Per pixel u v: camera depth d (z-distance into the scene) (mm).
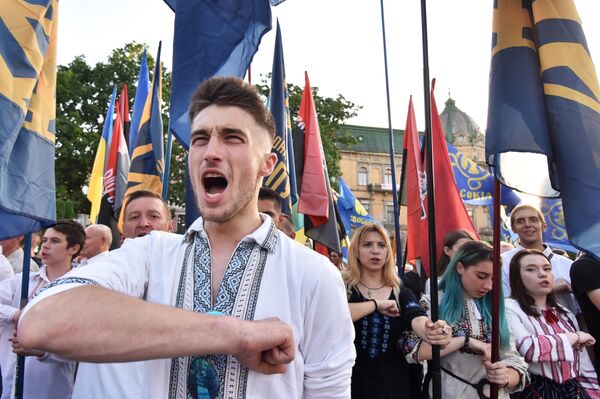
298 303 1251
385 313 2945
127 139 6473
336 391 1236
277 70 4508
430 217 2385
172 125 2969
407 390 2875
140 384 1137
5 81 2100
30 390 2865
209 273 1245
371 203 45219
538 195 2320
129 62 17875
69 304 857
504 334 2762
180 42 3107
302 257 1315
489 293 2879
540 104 2170
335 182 17469
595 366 2984
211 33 3117
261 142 1322
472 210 42344
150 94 4719
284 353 1026
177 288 1242
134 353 856
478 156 44531
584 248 1970
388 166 46312
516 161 2357
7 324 2957
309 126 4785
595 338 2871
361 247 3186
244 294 1209
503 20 2291
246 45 3119
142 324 871
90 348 833
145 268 1264
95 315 853
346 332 1305
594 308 2846
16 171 2170
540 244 4078
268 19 3160
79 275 1024
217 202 1247
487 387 2645
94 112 17578
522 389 2695
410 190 5039
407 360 2846
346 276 3182
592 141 2082
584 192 2033
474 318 2822
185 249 1312
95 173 6602
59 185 16203
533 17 2250
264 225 1335
